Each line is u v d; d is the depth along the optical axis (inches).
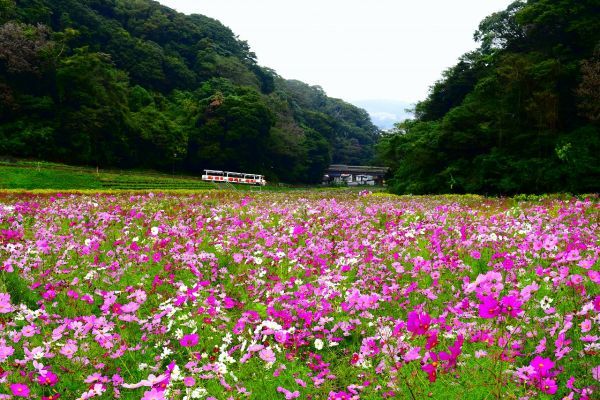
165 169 2677.2
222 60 4025.6
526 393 110.0
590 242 254.5
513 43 1631.4
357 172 3993.6
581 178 1157.1
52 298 198.1
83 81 2222.0
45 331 167.2
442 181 1448.1
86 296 193.6
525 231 272.1
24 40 2117.4
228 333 160.1
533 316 156.0
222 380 128.4
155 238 308.0
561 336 124.6
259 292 209.6
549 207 526.9
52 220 396.5
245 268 246.7
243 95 3179.1
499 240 269.3
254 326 169.0
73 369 144.3
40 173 1363.2
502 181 1253.7
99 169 2107.5
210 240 315.3
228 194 1005.2
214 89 3506.4
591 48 1348.4
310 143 3651.6
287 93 5108.3
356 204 623.2
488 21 1722.4
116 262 240.8
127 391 139.1
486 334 135.6
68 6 3144.7
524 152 1307.8
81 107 2188.7
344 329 164.6
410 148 1632.6
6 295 169.9
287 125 3545.8
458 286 209.2
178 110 3078.2
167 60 3548.2
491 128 1392.7
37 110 2094.0
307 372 149.6
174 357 162.7
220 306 189.2
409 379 122.7
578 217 366.3
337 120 5349.4
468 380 122.5
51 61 2182.6
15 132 1980.8
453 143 1465.3
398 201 761.0
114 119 2299.5
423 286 208.2
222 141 2861.7
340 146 4933.6
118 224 389.7
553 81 1315.2
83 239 311.0
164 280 223.9
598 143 1192.2
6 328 167.0
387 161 2026.3
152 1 4249.5
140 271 246.1
